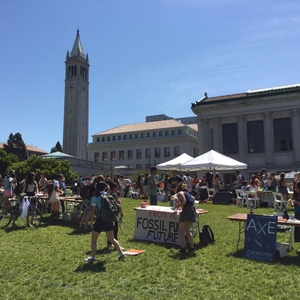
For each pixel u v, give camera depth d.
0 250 8.10
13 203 13.54
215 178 23.08
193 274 6.09
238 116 46.94
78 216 12.70
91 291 5.31
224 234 9.73
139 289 5.38
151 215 9.16
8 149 79.12
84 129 119.31
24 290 5.39
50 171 43.38
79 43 123.31
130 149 85.06
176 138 80.25
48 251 7.95
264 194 18.52
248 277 5.88
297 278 5.79
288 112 44.69
